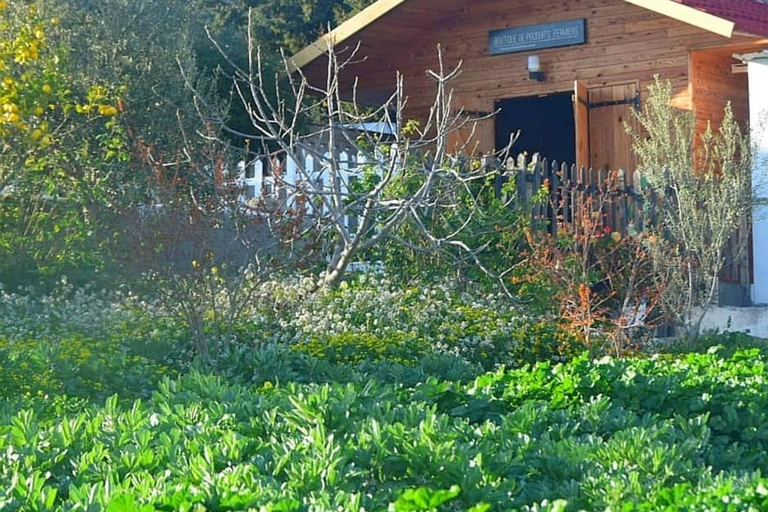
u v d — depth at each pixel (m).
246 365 8.47
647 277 12.01
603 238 12.70
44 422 6.30
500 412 6.95
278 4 30.58
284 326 10.42
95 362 7.98
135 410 5.77
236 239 9.78
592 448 5.55
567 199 13.58
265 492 4.24
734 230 13.41
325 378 8.35
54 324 10.32
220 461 4.93
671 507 4.11
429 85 19.19
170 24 18.08
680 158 12.84
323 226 12.26
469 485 4.74
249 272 10.38
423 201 12.00
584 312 10.70
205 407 6.25
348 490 4.63
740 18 17.17
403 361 9.52
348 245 11.70
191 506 4.03
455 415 6.76
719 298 14.74
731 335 12.56
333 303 10.99
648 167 12.94
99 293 11.52
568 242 11.81
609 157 17.73
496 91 18.73
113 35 17.11
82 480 4.84
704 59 17.23
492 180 13.70
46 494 4.45
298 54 18.36
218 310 10.17
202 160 14.91
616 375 7.42
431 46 19.16
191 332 9.53
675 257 11.80
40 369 7.82
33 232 12.90
